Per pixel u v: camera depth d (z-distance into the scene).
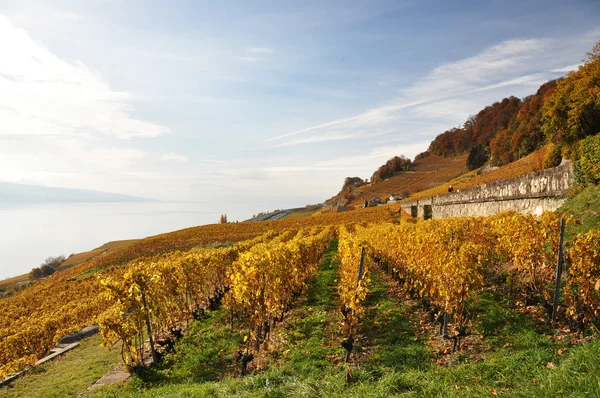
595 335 6.18
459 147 147.75
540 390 4.27
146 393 6.25
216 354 8.06
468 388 4.75
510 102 120.69
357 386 5.38
